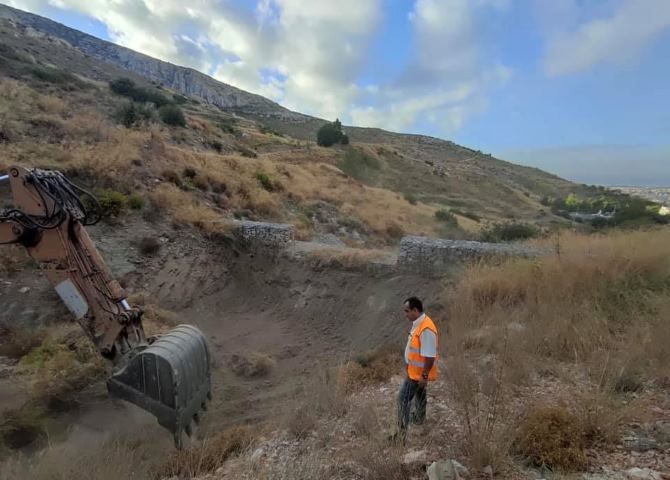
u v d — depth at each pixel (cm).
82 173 1706
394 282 1414
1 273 1202
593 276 933
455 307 1010
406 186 6675
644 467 374
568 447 410
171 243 1644
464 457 425
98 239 1508
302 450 519
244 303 1589
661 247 1016
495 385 554
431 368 502
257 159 3612
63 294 586
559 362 659
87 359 894
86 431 683
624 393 532
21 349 961
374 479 415
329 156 6278
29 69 3656
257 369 1066
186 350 575
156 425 686
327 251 1628
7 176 584
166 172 2022
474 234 3241
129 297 1324
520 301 956
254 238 1747
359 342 1273
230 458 560
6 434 636
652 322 701
